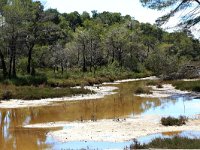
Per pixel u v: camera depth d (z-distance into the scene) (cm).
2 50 4416
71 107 2675
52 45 5466
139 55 8406
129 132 1716
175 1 2647
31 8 4656
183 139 1329
